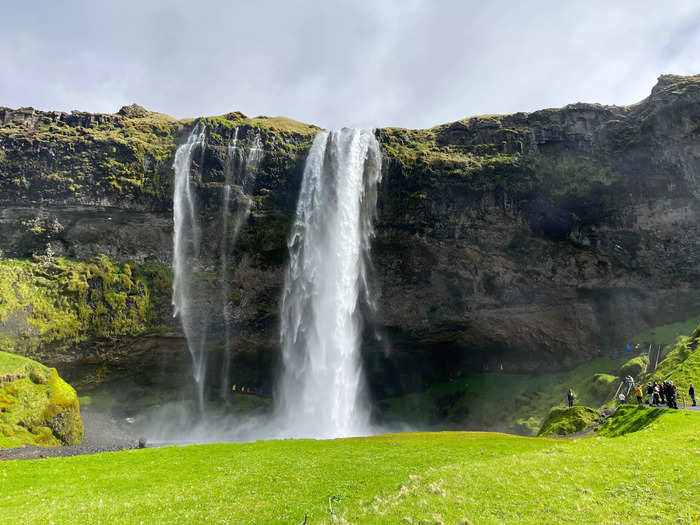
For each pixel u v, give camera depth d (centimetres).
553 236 5691
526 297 5978
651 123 5419
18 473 2127
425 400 6662
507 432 5381
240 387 6588
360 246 5959
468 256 5900
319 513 1409
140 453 2581
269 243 5903
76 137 5853
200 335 6012
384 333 6425
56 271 5456
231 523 1366
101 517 1459
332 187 6025
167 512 1492
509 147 5938
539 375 6253
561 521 1143
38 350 5191
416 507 1316
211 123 5994
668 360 3847
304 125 7250
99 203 5572
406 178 5762
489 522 1161
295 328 6234
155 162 5816
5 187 5528
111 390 5944
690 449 1614
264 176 5931
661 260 5428
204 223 5803
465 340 6619
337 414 6012
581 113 5975
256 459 2359
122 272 5697
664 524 1073
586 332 5925
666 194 5356
